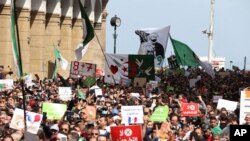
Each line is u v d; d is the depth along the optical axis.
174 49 69.56
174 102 48.97
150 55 63.41
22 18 76.75
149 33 69.31
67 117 38.03
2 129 31.70
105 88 58.97
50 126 34.09
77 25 97.44
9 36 72.50
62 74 89.56
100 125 35.19
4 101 39.66
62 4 92.06
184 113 41.56
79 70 63.47
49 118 37.00
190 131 34.72
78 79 62.34
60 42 91.94
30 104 42.09
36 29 82.00
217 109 43.53
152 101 47.97
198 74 92.69
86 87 59.53
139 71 63.47
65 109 37.28
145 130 34.66
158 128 35.88
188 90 61.56
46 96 50.06
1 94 46.66
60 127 33.03
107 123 36.34
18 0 76.12
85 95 52.44
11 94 46.38
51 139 31.56
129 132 29.97
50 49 86.94
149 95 56.38
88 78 60.00
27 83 56.69
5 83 51.44
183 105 41.62
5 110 36.12
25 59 77.50
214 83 74.12
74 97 47.66
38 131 31.20
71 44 95.94
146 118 37.69
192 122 40.12
